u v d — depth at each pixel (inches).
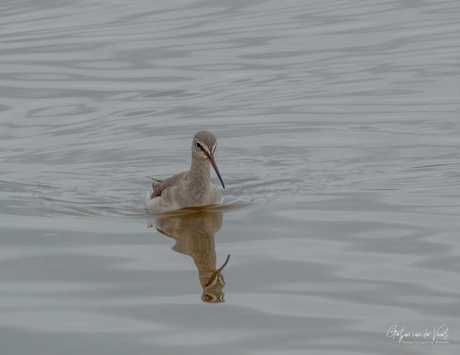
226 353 356.2
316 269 450.9
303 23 1188.5
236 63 1031.6
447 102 868.6
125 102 916.6
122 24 1204.5
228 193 644.7
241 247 493.7
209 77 990.4
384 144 756.0
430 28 1137.4
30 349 360.5
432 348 357.1
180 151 772.6
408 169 672.4
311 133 806.5
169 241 512.4
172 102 916.0
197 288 430.9
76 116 879.7
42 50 1086.4
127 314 398.0
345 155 733.3
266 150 765.3
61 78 992.9
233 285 432.8
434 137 765.3
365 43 1087.6
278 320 389.1
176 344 364.8
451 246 476.7
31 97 937.5
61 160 752.3
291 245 492.7
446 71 967.6
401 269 445.7
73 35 1152.8
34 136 822.5
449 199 574.9
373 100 892.6
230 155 755.4
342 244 490.6
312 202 588.4
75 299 416.8
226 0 1341.0
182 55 1059.9
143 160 751.7
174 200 597.9
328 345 362.0
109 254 486.0
